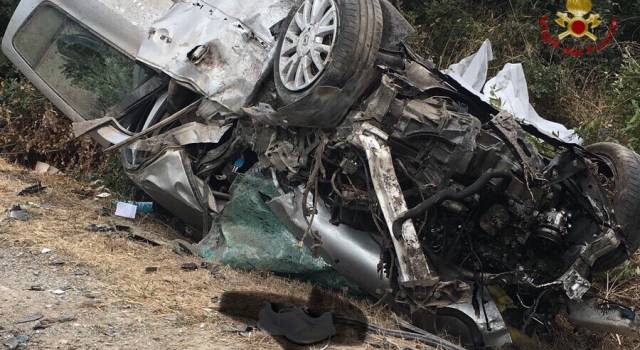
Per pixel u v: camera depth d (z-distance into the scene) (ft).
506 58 25.79
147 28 19.49
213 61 18.13
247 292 14.88
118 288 14.01
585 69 25.46
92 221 18.40
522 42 26.37
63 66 21.01
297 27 15.89
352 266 15.26
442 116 14.40
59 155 24.27
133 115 20.25
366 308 15.25
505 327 14.08
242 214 16.97
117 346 11.64
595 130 20.61
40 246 15.78
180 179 17.95
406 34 15.89
